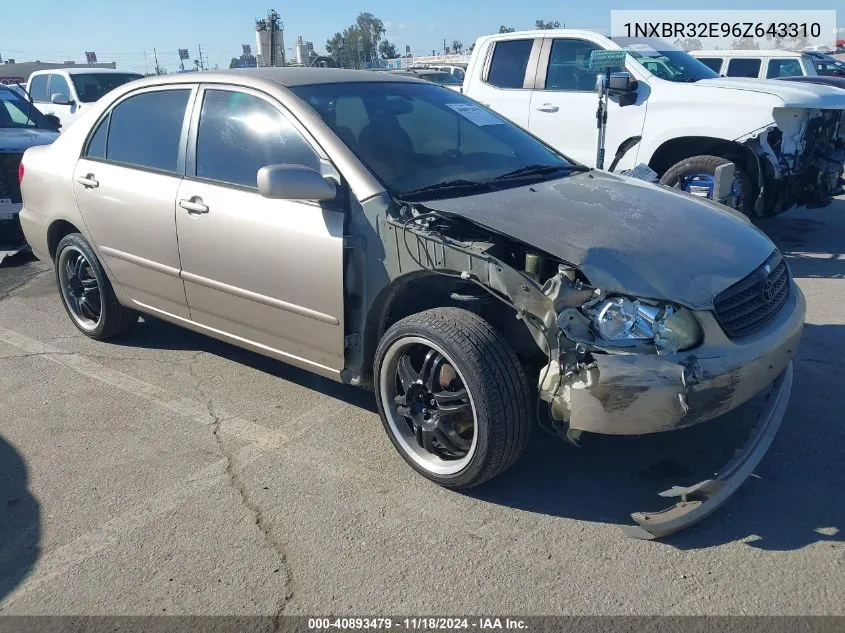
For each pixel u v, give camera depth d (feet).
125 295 15.06
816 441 11.35
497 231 9.66
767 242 11.23
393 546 9.29
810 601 8.13
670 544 9.17
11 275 22.45
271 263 11.60
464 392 9.76
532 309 9.09
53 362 15.42
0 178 22.62
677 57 24.75
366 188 10.75
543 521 9.72
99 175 14.66
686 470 10.77
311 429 12.31
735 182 21.62
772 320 10.07
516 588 8.49
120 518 10.01
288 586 8.64
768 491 10.15
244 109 12.50
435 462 10.54
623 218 10.40
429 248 9.89
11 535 9.71
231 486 10.70
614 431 8.93
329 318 11.13
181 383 14.24
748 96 21.08
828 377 13.50
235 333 13.01
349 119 11.93
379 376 10.75
